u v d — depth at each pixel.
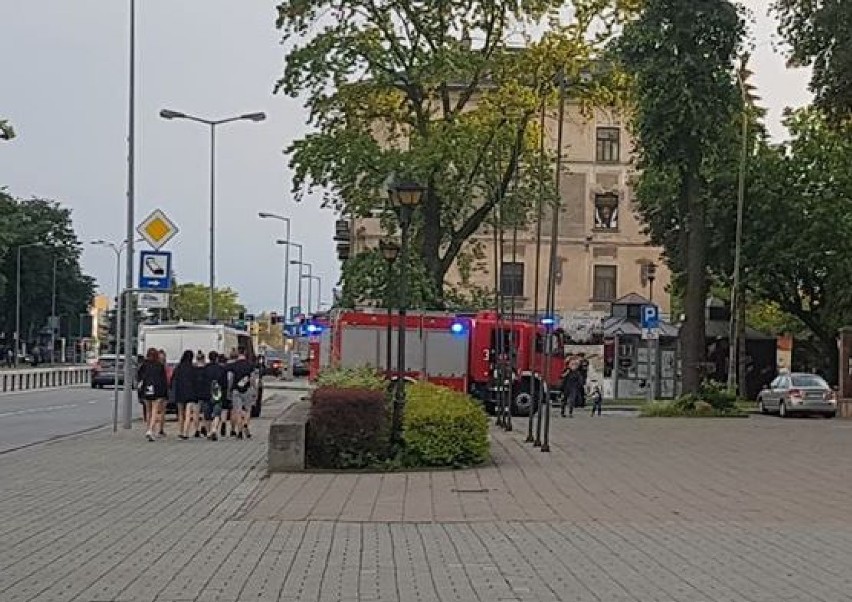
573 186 76.69
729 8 39.16
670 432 30.89
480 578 11.14
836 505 16.80
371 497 17.53
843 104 34.97
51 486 18.83
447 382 42.28
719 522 15.11
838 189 53.16
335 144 41.09
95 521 14.96
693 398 39.47
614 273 76.62
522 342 42.84
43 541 13.27
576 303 76.12
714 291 59.66
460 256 49.88
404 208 23.64
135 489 18.48
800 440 28.36
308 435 21.41
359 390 21.62
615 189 76.88
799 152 53.81
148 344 38.00
